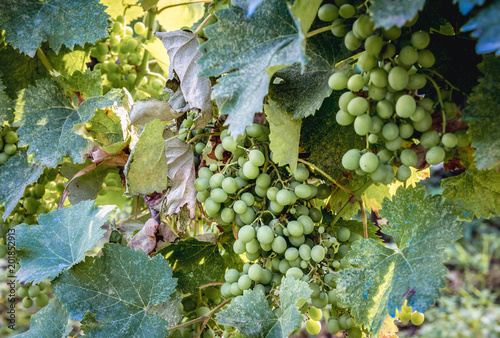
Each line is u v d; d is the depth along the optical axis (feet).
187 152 1.84
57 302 1.88
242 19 1.45
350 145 1.71
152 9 2.32
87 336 1.67
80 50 2.15
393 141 1.46
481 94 1.35
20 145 1.91
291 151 1.58
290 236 1.65
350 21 1.45
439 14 1.49
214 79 1.72
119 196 2.56
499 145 1.33
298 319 1.49
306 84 1.58
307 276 1.63
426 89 1.51
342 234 1.75
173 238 1.91
